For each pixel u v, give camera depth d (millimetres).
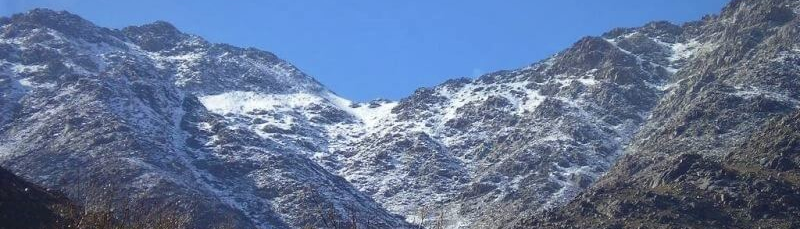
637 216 133875
